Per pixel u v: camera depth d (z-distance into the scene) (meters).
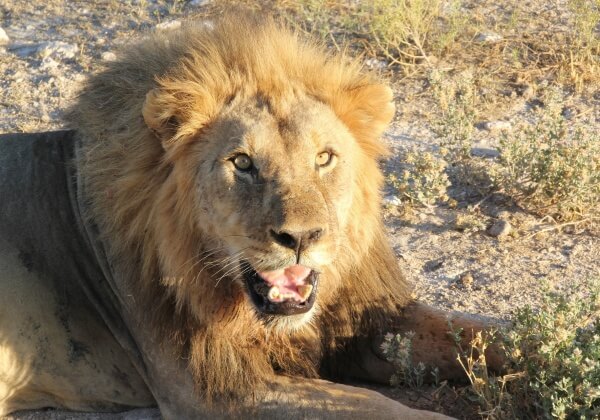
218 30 8.22
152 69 8.14
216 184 7.52
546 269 10.80
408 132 14.21
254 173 7.46
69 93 15.82
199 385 7.95
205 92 7.66
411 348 8.65
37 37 17.84
